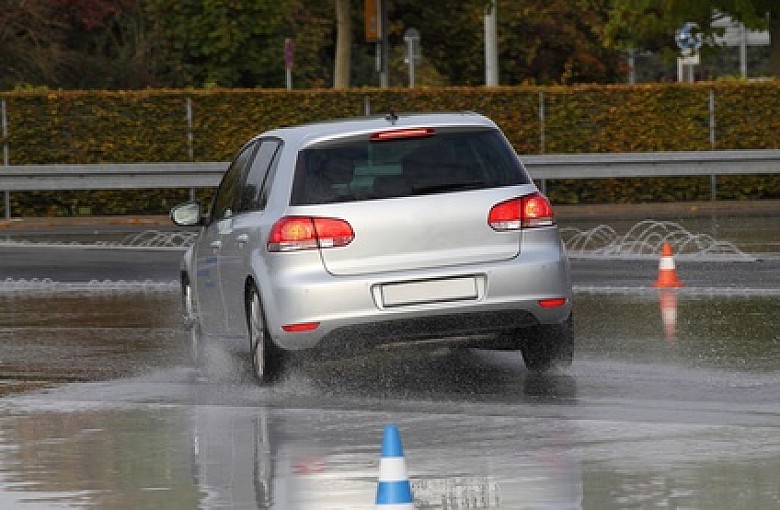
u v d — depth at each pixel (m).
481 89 82.56
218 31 111.12
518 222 28.88
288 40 101.00
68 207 80.75
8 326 39.31
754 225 67.88
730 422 24.23
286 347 28.66
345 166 28.89
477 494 19.45
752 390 27.42
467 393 27.92
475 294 28.56
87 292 46.81
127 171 78.69
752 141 83.44
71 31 110.62
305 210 28.66
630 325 36.50
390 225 28.53
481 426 24.39
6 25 106.25
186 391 29.17
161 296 45.44
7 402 28.23
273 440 23.88
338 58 95.06
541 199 29.14
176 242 65.44
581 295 42.97
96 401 28.19
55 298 45.34
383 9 91.81
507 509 18.66
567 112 82.81
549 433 23.59
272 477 21.05
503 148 29.34
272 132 31.44
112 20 112.25
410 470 21.05
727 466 20.80
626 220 72.56
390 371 30.88
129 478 21.25
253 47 113.75
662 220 72.00
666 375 29.27
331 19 122.19
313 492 19.98
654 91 83.00
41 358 33.91
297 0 120.00
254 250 29.56
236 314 31.02
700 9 90.00
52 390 29.58
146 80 110.12
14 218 79.44
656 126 83.12
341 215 28.50
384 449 16.33
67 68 108.19
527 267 28.73
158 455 22.89
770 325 35.84
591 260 53.09
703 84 83.06
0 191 80.12
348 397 27.94
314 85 116.94
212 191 81.31
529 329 29.55
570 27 128.75
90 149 81.19
